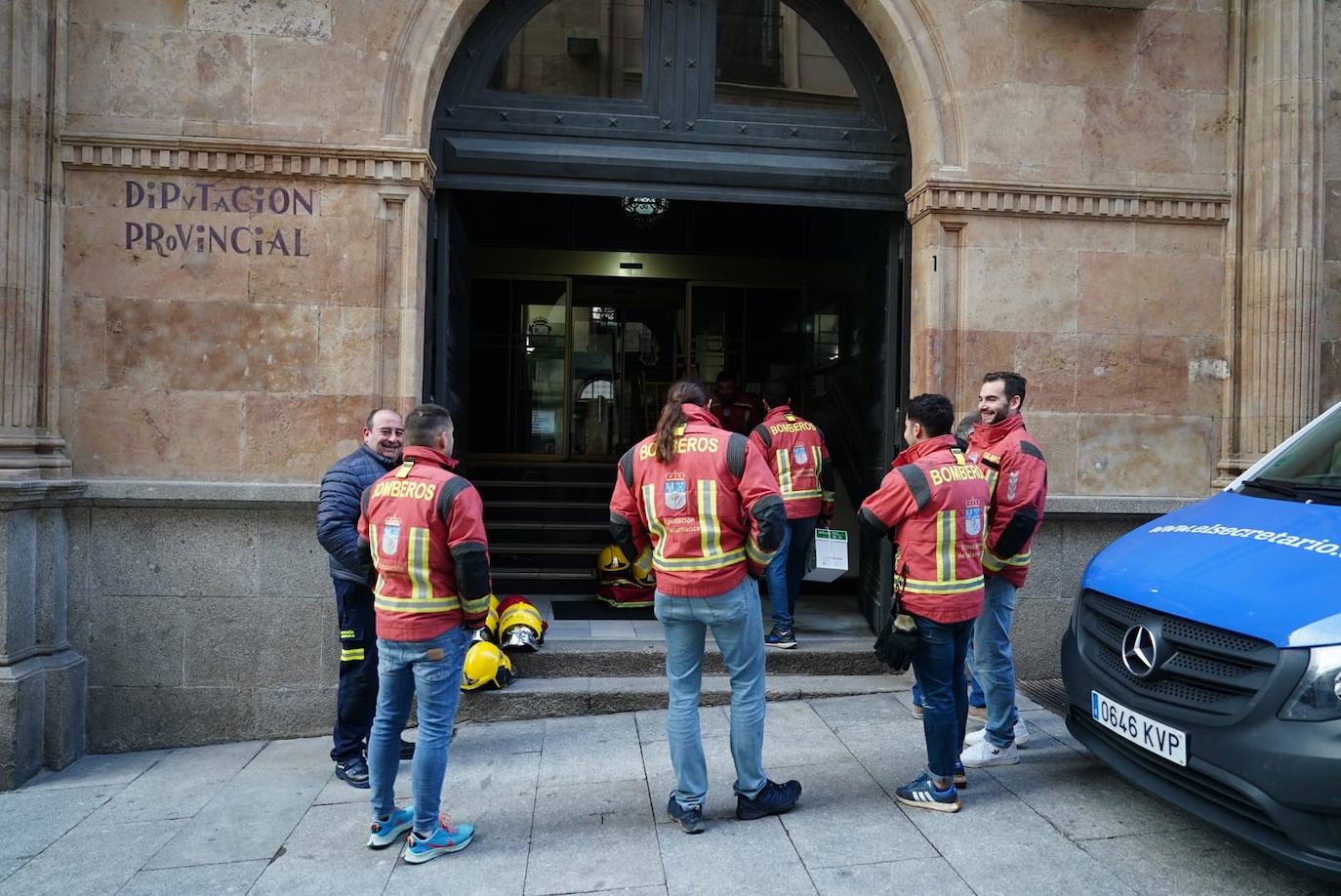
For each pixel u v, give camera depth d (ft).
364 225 16.75
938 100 18.26
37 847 12.01
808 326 30.76
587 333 35.19
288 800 13.52
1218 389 18.78
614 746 15.17
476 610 10.98
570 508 27.48
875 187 19.20
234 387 16.49
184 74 16.39
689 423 11.56
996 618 13.19
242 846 11.88
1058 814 11.95
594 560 25.05
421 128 17.02
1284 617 9.25
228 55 16.47
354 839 12.03
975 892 10.05
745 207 33.60
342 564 13.09
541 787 13.46
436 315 18.12
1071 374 18.40
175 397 16.35
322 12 16.67
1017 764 13.69
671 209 33.37
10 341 15.20
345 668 13.83
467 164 17.98
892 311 19.49
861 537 21.79
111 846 12.00
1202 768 9.59
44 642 15.47
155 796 13.85
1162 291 18.63
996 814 11.98
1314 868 8.60
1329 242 18.66
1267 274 18.22
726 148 18.81
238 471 16.47
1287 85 18.06
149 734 16.17
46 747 15.12
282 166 16.49
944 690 11.80
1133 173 18.56
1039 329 18.37
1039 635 18.25
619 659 17.74
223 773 14.80
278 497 16.16
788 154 19.03
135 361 16.26
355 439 16.69
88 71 16.17
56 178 15.93
